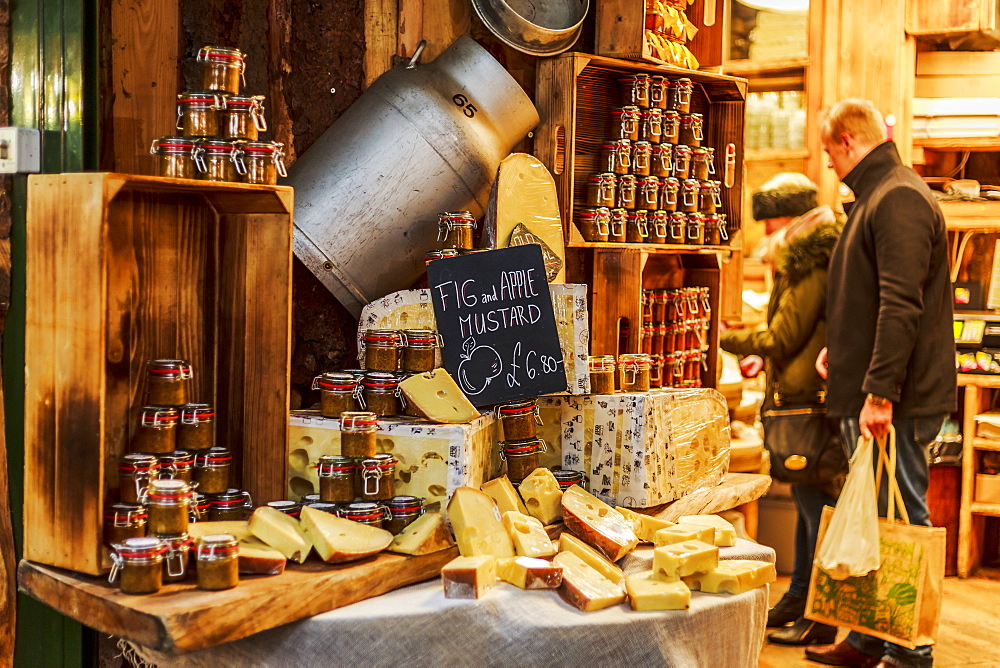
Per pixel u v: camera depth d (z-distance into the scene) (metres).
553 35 3.00
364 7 2.79
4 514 2.42
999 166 4.89
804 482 3.38
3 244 2.40
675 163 3.36
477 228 2.82
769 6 4.84
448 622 1.86
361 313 2.57
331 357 2.75
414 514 2.14
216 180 2.03
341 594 1.88
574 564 2.08
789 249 3.39
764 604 2.20
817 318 3.34
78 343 1.85
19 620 2.45
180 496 1.83
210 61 2.07
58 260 1.88
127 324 2.10
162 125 2.49
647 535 2.35
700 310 3.59
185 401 2.06
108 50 2.38
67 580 1.83
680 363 3.45
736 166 3.58
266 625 1.75
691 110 3.58
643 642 1.91
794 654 3.45
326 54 2.72
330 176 2.58
